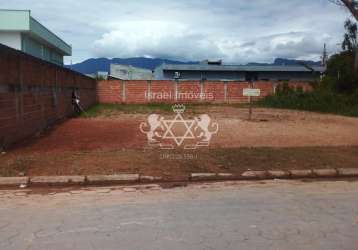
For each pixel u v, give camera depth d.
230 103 35.53
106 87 35.12
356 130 15.24
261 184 7.02
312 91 31.91
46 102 15.40
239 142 11.43
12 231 4.62
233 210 5.44
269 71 53.22
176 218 5.07
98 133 13.70
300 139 12.30
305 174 7.67
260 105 32.84
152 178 7.17
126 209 5.46
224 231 4.61
